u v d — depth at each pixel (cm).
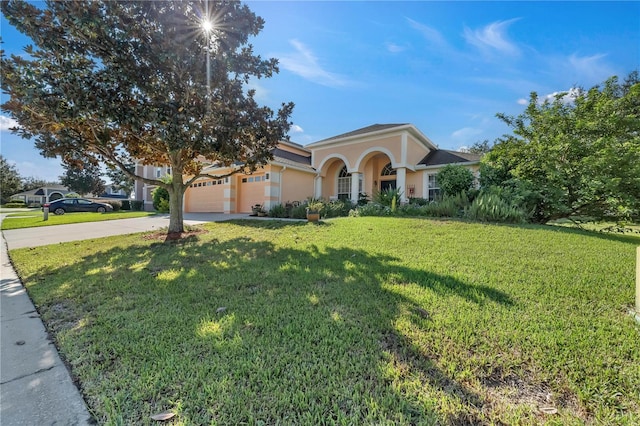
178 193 897
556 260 461
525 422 159
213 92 747
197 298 350
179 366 212
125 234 984
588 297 323
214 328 269
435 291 345
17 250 732
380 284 375
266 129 843
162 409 173
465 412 166
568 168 858
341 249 582
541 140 939
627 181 745
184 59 660
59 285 421
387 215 1084
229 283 401
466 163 1405
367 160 1656
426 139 1655
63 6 559
